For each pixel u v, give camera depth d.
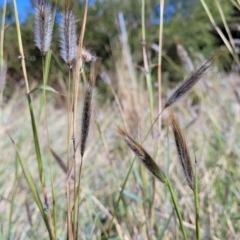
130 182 0.60
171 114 0.22
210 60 0.23
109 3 2.63
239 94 0.71
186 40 2.86
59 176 0.71
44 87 0.25
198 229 0.22
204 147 0.66
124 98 0.73
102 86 1.93
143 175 0.41
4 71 0.31
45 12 0.23
